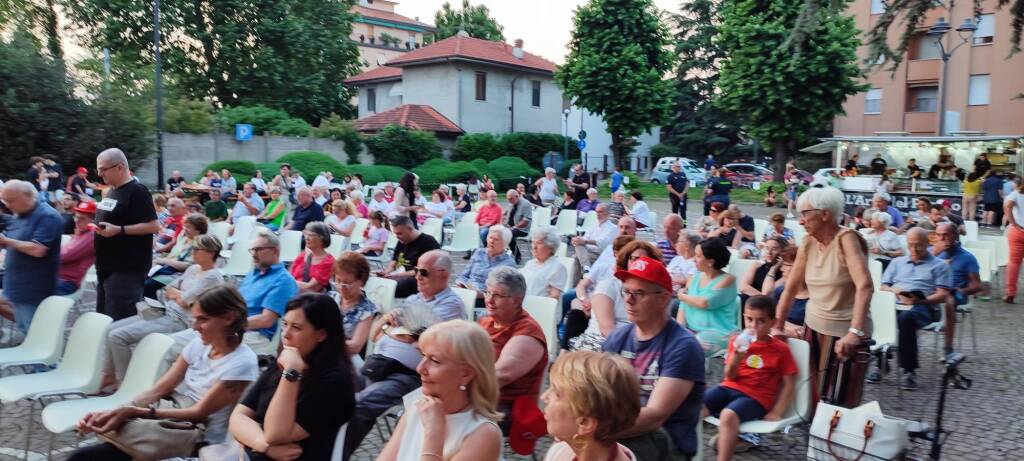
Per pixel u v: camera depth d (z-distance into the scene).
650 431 3.48
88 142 23.52
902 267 7.48
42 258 6.37
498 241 7.68
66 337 7.68
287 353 3.46
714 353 5.86
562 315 7.80
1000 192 21.19
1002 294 11.48
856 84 32.25
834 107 31.83
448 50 39.97
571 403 2.60
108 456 3.81
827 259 5.04
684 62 52.22
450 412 2.99
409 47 77.12
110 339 5.62
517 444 4.29
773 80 31.77
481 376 2.98
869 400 6.38
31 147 22.61
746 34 31.95
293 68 42.12
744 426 4.51
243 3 39.53
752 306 4.67
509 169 34.00
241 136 29.62
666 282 3.75
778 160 34.47
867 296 4.82
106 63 25.47
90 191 17.77
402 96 42.66
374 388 4.57
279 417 3.37
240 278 9.76
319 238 7.18
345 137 33.12
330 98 44.09
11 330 7.38
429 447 2.83
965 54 34.41
